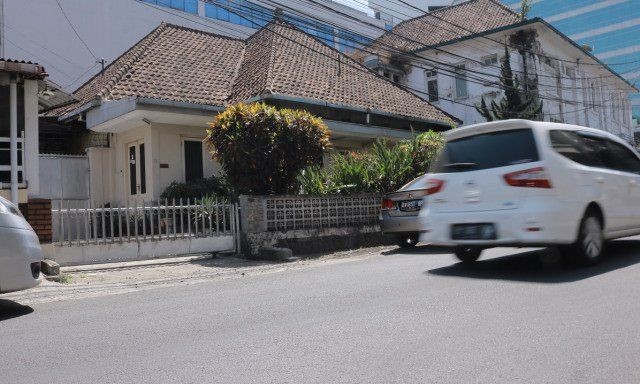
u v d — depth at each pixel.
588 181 7.00
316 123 11.90
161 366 4.04
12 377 3.97
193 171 15.07
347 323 4.93
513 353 4.01
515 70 25.77
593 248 7.07
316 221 11.89
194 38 19.14
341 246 12.05
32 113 10.10
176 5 31.42
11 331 5.39
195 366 3.99
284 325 4.98
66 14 27.53
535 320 4.78
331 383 3.55
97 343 4.76
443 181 7.22
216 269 9.59
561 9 73.12
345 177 12.88
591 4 70.88
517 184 6.56
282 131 11.41
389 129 17.91
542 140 6.63
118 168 15.81
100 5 28.62
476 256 8.12
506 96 25.22
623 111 41.69
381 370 3.75
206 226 11.34
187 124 14.82
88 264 9.97
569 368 3.72
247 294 6.64
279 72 16.67
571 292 5.73
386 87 20.78
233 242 11.29
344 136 17.48
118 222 10.71
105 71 18.92
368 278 7.22
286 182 11.74
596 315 4.88
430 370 3.72
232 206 11.33
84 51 27.97
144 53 16.58
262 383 3.60
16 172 9.73
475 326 4.67
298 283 7.23
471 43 26.73
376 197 12.91
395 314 5.16
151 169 14.32
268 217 11.30
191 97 14.76
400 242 11.24
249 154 11.00
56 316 6.04
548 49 27.84
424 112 19.95
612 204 7.39
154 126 14.41
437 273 7.28
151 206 10.73
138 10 29.97
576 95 30.84
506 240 6.57
